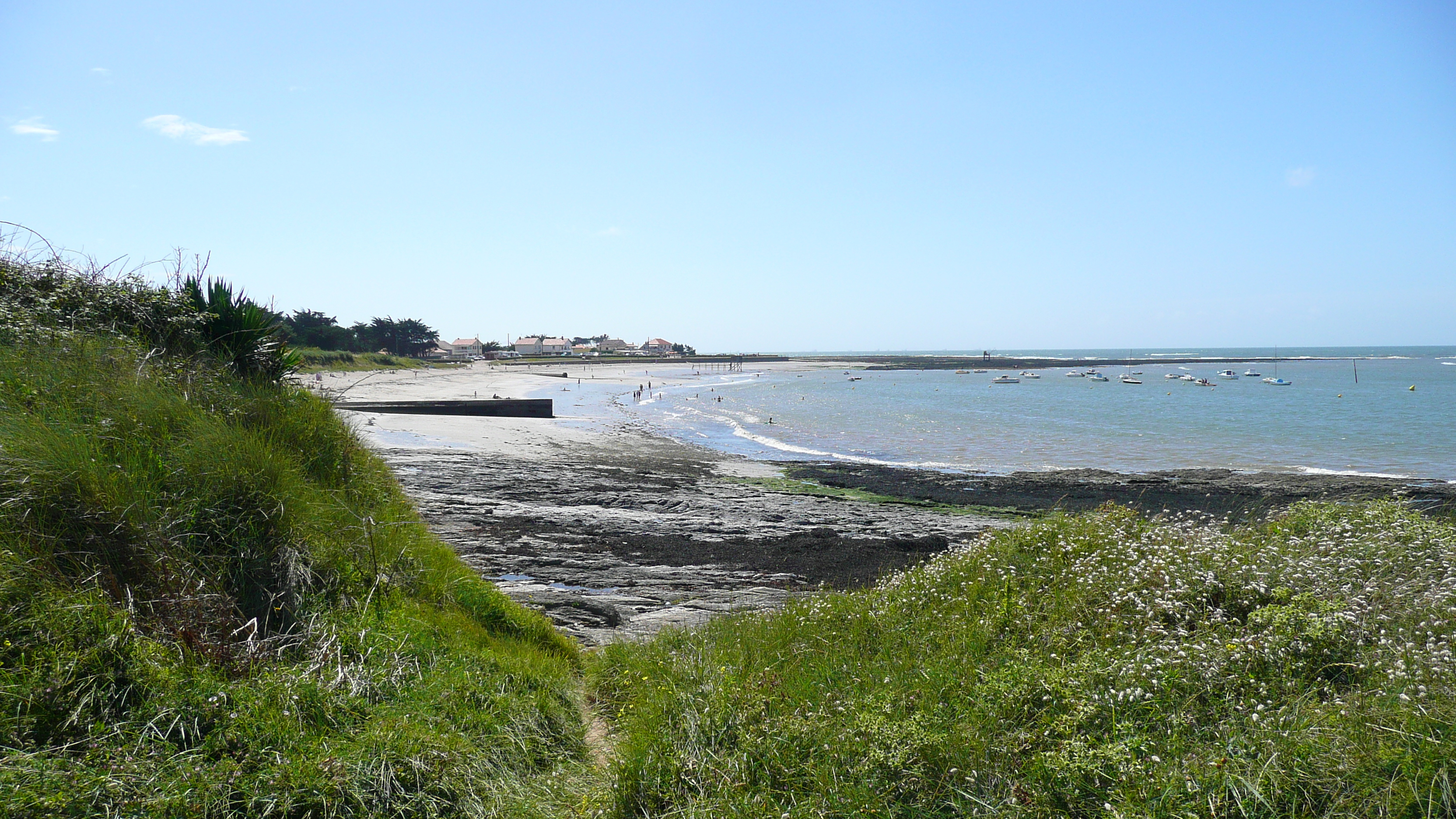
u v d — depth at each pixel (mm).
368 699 4551
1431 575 5566
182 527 5219
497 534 13875
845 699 5016
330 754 3883
